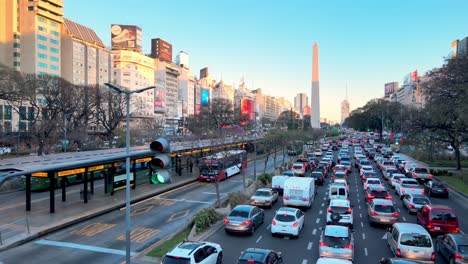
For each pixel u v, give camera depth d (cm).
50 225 2491
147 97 16025
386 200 2622
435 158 6912
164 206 3275
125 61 14925
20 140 6228
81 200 3356
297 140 7844
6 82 5369
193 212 3038
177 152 4766
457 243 1730
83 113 6956
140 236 2362
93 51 13088
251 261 1441
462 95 4341
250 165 6700
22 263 1862
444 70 4634
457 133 5309
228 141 6172
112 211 3070
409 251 1748
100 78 13450
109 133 7550
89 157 3388
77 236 2352
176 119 16112
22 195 3591
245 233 2333
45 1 11125
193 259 1523
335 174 4453
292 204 3078
